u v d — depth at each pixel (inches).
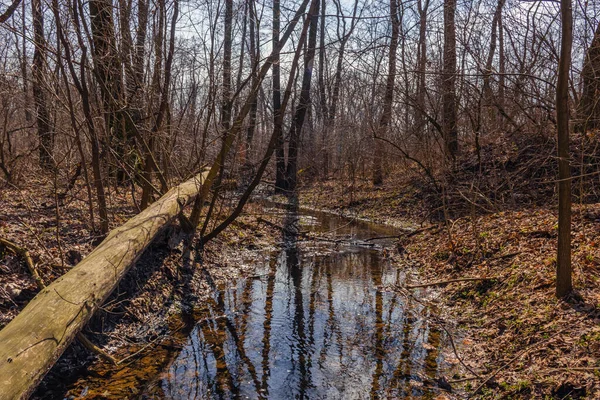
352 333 231.0
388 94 554.3
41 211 305.1
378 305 273.3
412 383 180.7
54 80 260.1
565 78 183.8
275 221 528.4
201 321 244.2
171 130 336.2
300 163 901.8
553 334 183.9
